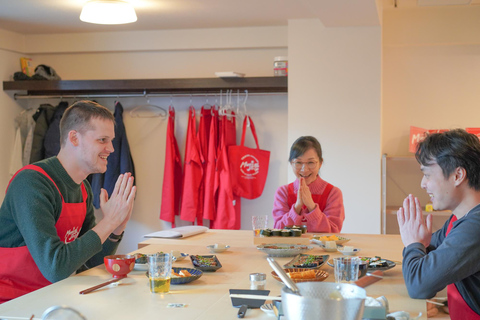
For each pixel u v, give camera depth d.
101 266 2.03
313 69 4.21
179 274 1.76
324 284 1.10
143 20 4.37
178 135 4.86
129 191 1.97
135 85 4.50
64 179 2.09
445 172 1.64
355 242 2.56
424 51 4.48
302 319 0.96
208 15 4.19
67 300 1.52
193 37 4.68
